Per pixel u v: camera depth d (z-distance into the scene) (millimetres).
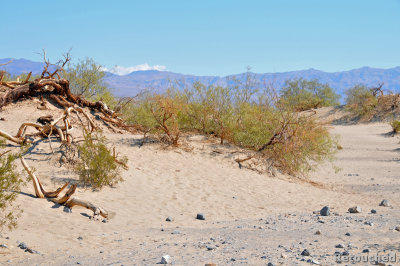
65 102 16938
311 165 16797
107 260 5344
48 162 11227
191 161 14336
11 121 14641
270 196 11969
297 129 15664
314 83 76688
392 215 9297
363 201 12031
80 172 10734
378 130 42938
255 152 15977
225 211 10031
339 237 6402
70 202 8641
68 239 6680
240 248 5840
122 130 16719
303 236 6645
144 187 11312
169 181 12211
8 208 7703
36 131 13695
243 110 16812
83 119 16109
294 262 4684
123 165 12328
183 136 16641
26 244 6047
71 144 12312
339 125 53969
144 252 5801
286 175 15086
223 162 14773
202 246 6059
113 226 7977
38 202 8539
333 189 14109
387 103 54156
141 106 16953
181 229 7914
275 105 16609
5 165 7273
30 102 16594
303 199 11922
